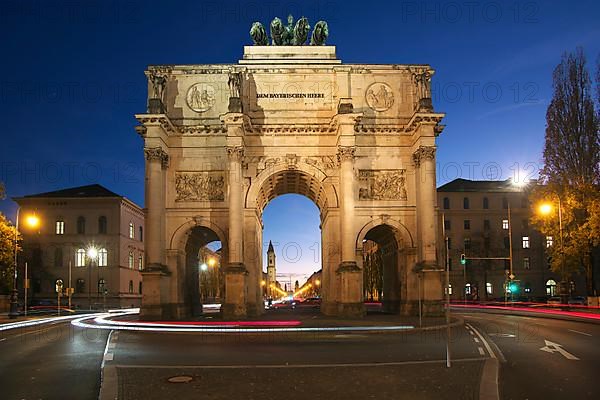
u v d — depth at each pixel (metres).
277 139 53.28
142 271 49.56
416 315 51.16
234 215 50.00
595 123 67.81
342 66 53.78
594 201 63.44
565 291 59.78
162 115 50.16
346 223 50.28
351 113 50.66
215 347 26.31
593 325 38.62
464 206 117.31
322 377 17.25
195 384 16.25
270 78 53.94
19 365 20.75
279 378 17.11
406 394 14.70
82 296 96.00
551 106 70.25
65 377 17.95
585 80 68.88
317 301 115.94
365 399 14.16
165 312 50.19
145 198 50.53
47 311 75.50
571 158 68.06
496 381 16.27
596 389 15.61
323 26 56.47
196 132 53.16
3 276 73.62
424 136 50.97
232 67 52.09
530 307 76.69
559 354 22.83
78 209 98.12
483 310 68.62
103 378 17.22
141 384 16.30
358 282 49.62
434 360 21.14
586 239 64.50
